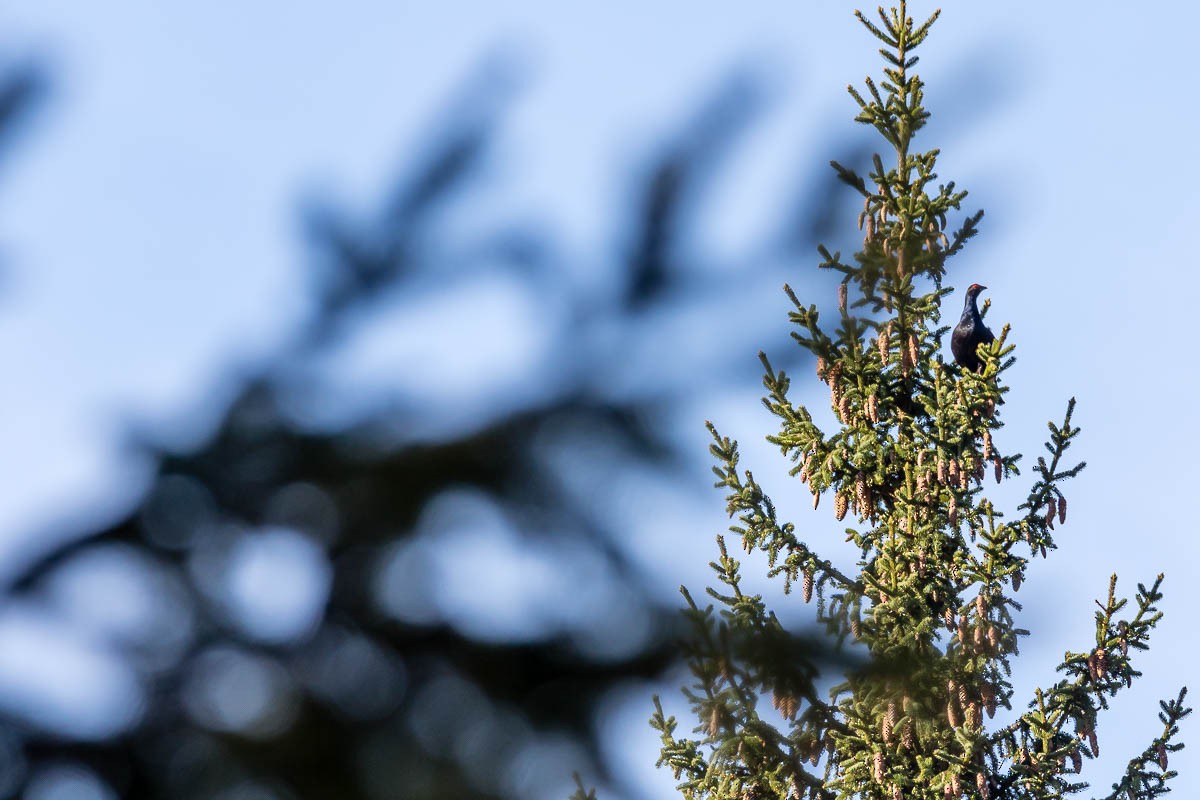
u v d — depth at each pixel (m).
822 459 46.81
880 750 42.34
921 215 42.06
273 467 8.67
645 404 9.16
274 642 8.72
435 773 8.84
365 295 9.05
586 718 9.30
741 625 10.02
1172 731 45.09
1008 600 43.81
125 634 8.48
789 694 10.34
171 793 8.45
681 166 8.81
